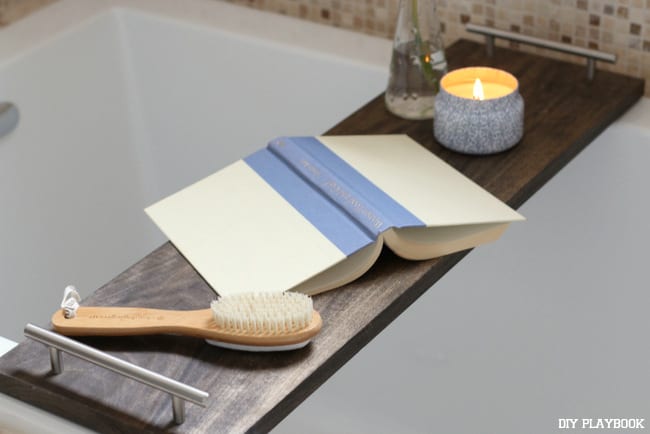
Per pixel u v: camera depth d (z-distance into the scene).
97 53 2.12
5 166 1.99
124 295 1.27
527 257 1.85
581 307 1.84
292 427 2.03
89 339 1.20
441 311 1.95
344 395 2.06
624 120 1.70
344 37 2.01
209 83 2.11
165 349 1.18
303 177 1.44
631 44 1.78
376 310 1.24
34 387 1.15
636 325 1.80
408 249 1.32
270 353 1.17
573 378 1.89
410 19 1.60
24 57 1.99
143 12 2.12
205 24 2.06
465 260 1.90
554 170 1.54
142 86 2.19
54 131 2.07
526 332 1.90
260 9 2.14
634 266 1.77
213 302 1.19
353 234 1.32
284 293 1.21
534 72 1.77
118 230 2.24
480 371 1.96
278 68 2.01
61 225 2.12
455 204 1.40
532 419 1.94
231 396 1.12
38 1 2.16
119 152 2.21
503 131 1.53
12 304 2.04
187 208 1.41
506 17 1.89
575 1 1.81
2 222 2.00
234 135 2.13
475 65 1.81
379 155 1.52
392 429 2.02
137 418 1.10
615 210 1.75
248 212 1.39
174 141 2.21
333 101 1.97
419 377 2.00
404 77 1.63
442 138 1.56
